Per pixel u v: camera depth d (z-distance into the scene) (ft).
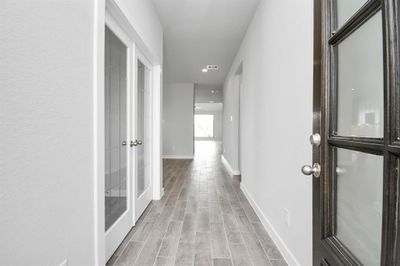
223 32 11.07
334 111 2.72
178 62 16.10
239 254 5.92
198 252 5.99
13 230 2.53
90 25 4.12
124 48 6.93
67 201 3.47
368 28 2.29
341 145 2.52
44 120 2.97
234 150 16.19
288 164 5.60
